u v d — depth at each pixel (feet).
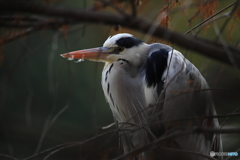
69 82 13.51
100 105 29.45
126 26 8.86
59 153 27.63
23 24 11.82
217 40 9.36
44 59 27.73
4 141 28.07
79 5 24.95
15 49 24.89
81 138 28.50
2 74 27.50
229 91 14.23
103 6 9.92
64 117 29.32
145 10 14.24
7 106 28.58
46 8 8.68
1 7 8.53
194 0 14.55
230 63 8.63
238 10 12.38
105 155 11.58
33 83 28.68
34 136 28.76
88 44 25.49
